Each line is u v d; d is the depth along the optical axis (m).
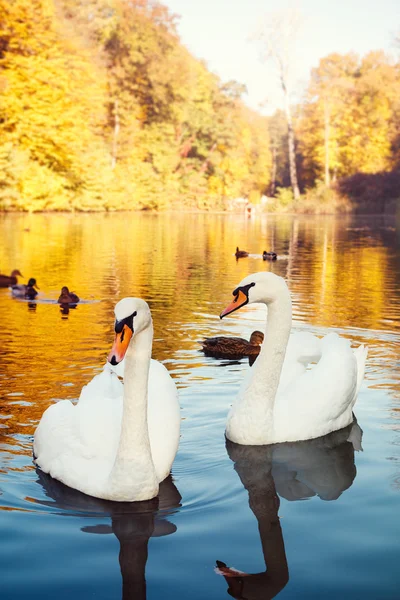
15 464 5.23
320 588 3.54
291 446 5.80
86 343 9.76
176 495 4.77
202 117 81.25
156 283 16.56
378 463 5.39
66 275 17.84
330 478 5.07
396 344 9.78
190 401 6.92
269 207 76.06
